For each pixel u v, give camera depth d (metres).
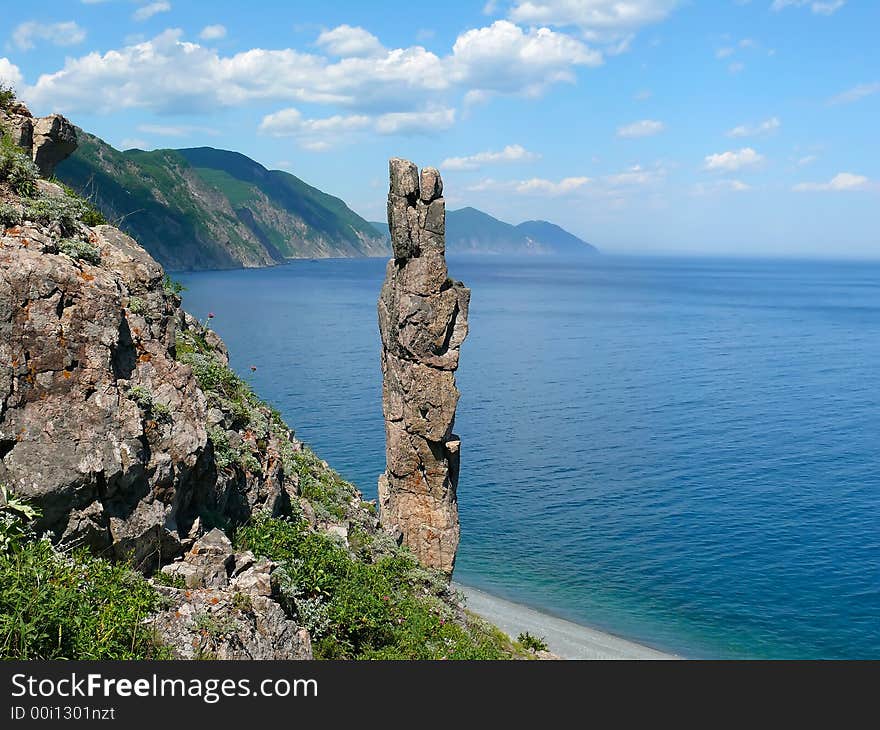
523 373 146.38
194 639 14.67
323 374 134.38
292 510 25.77
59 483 14.59
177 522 17.84
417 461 36.44
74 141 25.59
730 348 182.38
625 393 128.50
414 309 34.66
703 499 77.12
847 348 183.50
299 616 19.06
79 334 16.03
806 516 72.25
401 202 34.34
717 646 49.97
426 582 31.58
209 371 24.77
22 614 12.73
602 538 67.62
